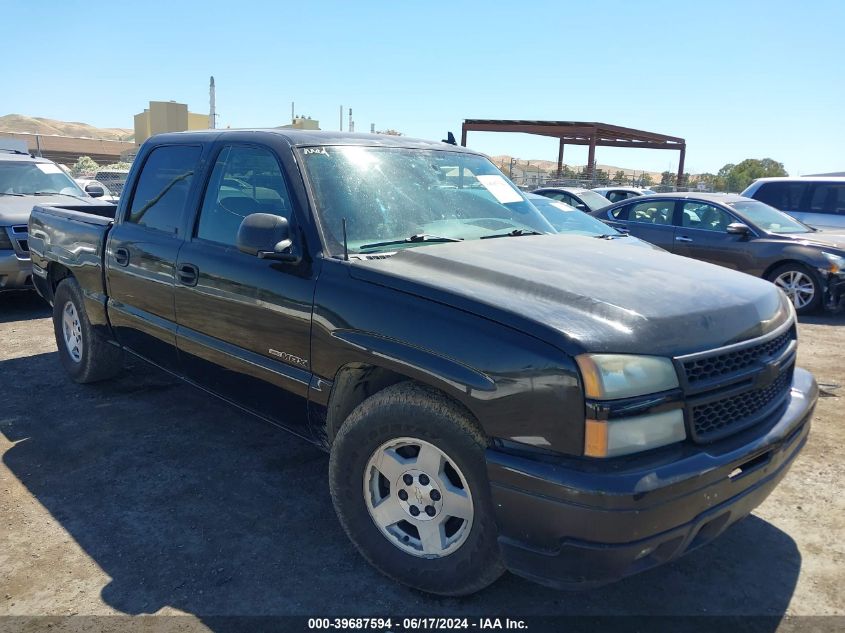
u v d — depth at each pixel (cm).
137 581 301
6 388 539
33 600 287
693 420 246
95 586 297
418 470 281
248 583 300
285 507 366
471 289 273
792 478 411
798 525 356
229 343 364
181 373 417
